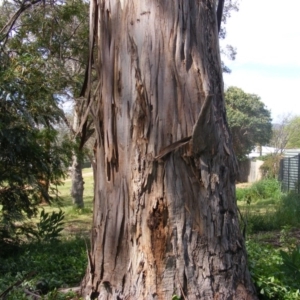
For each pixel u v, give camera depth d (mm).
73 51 12797
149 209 3775
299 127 41344
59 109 10258
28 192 9352
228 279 3865
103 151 4062
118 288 3902
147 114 3793
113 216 3949
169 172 3758
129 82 3871
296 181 20031
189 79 3820
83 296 4164
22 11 11914
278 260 5125
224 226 3900
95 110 4234
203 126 3736
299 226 11500
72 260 6105
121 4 3973
